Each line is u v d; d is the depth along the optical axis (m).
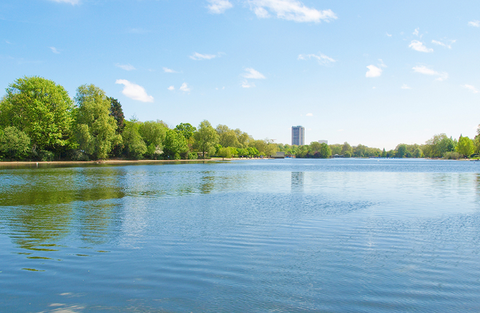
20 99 77.25
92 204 19.69
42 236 11.82
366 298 6.91
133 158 116.19
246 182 36.53
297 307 6.49
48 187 29.36
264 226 13.60
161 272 8.28
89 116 85.94
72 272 8.26
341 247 10.59
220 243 10.96
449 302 6.73
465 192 26.81
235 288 7.35
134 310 6.31
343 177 46.72
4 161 77.44
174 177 43.56
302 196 23.95
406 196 24.12
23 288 7.30
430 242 11.22
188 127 182.75
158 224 13.93
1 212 16.83
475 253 9.98
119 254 9.74
